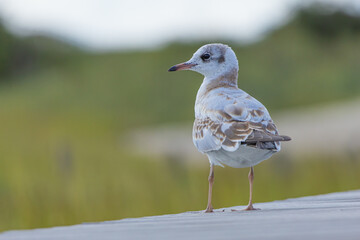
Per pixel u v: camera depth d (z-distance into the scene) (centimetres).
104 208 1212
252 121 666
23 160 1780
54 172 1538
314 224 450
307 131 2364
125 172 1545
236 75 830
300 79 3838
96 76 4388
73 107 3694
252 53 4375
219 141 671
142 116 3466
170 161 1527
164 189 1302
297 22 4922
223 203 1227
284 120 2892
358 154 1612
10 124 2780
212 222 502
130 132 2944
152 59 4497
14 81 4988
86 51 5375
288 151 1764
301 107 3456
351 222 452
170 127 3167
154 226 496
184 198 1246
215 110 698
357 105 3100
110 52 5109
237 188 1302
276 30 4797
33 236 468
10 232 503
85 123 3075
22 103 3922
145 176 1444
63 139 2255
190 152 2048
